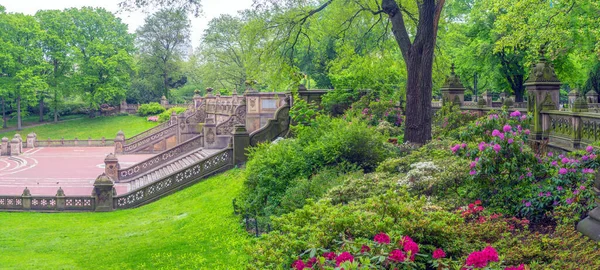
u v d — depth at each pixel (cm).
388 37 2200
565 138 1170
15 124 7369
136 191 2128
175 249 1249
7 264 1284
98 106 7488
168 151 3084
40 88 6762
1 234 1677
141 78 8275
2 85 6669
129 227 1688
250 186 1452
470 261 513
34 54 6869
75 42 7481
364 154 1366
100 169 3603
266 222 1179
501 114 1174
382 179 1068
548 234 711
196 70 7975
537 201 812
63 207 2111
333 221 676
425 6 1498
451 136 1538
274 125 2239
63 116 7756
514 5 2448
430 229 662
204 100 4288
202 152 2920
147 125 6925
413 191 966
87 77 7250
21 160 4259
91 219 1944
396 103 2305
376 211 721
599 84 3831
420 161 1129
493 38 3503
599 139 1030
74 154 4725
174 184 2142
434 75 2233
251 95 2831
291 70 2009
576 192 766
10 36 6856
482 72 3894
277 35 1955
